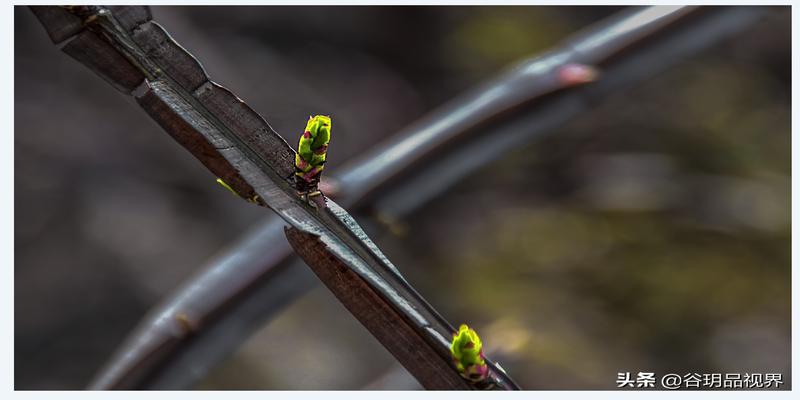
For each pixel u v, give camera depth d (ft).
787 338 4.33
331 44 5.80
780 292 4.46
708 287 4.51
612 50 1.51
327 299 5.01
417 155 1.37
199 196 5.15
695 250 4.69
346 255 1.00
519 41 5.67
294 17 5.69
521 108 1.43
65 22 1.01
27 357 4.78
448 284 5.02
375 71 5.85
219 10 5.31
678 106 5.49
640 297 4.55
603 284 4.63
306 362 4.50
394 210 1.36
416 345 1.01
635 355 4.37
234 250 1.32
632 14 1.60
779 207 4.74
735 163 5.10
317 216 1.02
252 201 1.02
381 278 1.01
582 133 5.49
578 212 5.12
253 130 1.03
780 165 5.05
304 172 1.02
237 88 4.97
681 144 5.31
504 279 4.81
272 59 5.37
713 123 5.33
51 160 5.07
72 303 4.90
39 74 5.12
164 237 4.99
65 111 5.12
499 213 5.31
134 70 1.01
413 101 5.84
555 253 4.87
